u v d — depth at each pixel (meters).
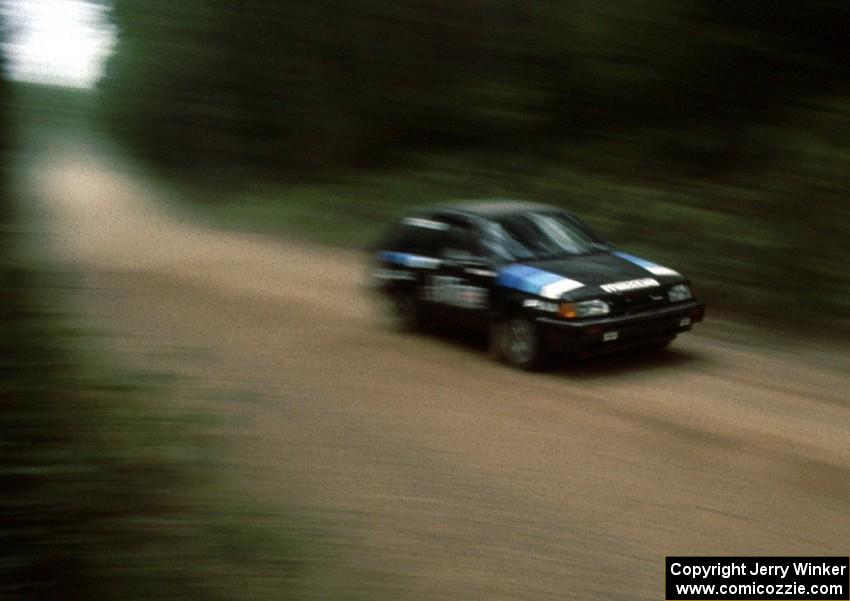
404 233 11.24
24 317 4.11
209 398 7.69
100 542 3.82
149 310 12.73
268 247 20.69
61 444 3.93
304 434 7.05
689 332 10.62
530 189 18.28
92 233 23.39
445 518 5.37
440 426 7.28
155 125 31.45
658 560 4.78
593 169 17.92
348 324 11.74
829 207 12.23
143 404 4.76
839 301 10.64
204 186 31.36
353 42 25.59
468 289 9.80
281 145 28.89
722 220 13.17
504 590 4.45
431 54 24.38
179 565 4.01
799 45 16.31
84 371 4.30
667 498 5.62
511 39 21.70
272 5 26.95
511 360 9.27
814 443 6.53
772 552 4.84
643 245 14.02
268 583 4.30
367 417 7.54
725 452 6.41
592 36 19.39
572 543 5.00
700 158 16.28
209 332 11.21
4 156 4.28
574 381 8.59
